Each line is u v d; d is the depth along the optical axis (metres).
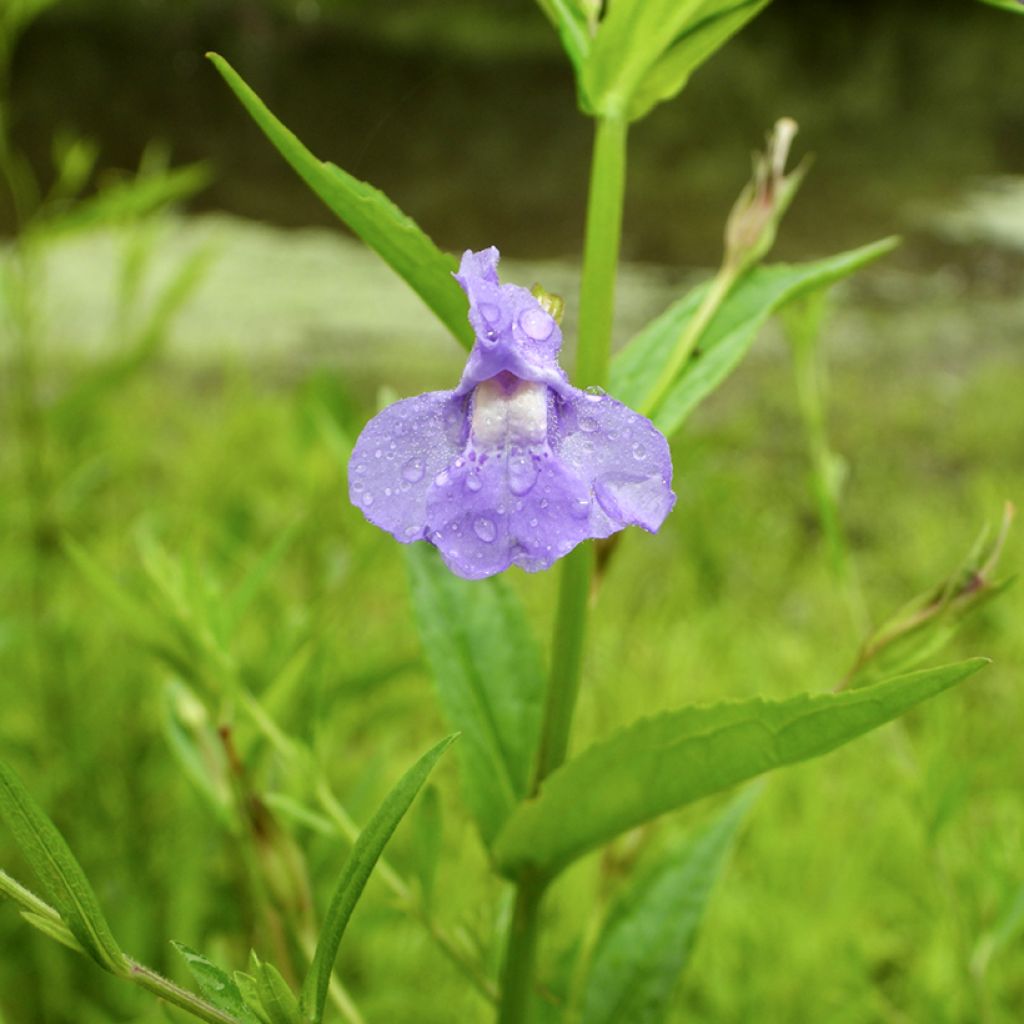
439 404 0.22
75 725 0.36
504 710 0.26
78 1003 0.32
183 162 1.47
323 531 0.43
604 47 0.24
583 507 0.22
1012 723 0.47
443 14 2.28
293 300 1.05
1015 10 0.24
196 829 0.34
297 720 0.30
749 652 0.51
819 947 0.34
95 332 0.81
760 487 0.75
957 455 0.82
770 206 0.26
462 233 1.29
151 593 0.27
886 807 0.40
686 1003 0.35
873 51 2.25
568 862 0.25
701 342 0.26
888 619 0.25
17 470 0.53
